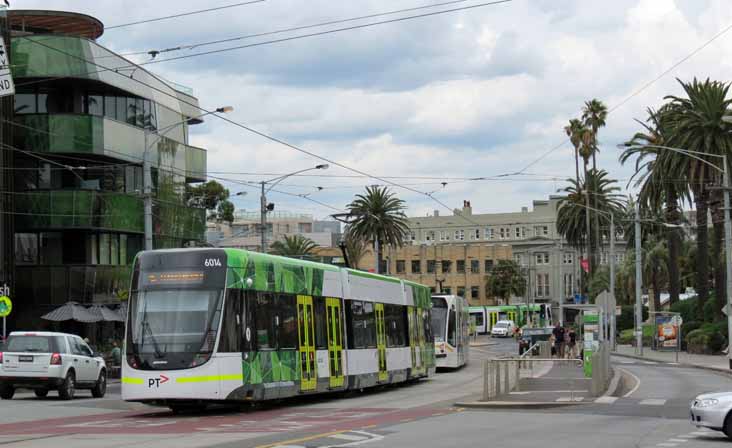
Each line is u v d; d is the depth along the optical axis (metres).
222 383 23.72
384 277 36.41
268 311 26.12
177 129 65.12
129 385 23.77
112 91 57.25
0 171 50.12
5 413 25.41
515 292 141.62
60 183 55.00
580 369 36.09
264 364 25.41
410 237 171.25
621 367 55.03
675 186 66.38
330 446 16.47
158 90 58.28
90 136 53.31
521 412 25.41
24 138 52.84
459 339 52.91
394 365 36.22
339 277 31.58
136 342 23.97
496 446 16.95
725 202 52.50
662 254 101.12
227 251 24.73
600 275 108.50
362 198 87.88
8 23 50.72
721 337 69.69
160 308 24.20
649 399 29.97
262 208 54.56
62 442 17.09
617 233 111.38
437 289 143.88
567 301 159.38
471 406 26.83
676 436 19.25
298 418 23.19
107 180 56.59
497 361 29.55
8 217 51.09
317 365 28.81
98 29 60.69
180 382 23.47
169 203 61.59
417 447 16.62
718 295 71.19
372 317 34.34
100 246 56.09
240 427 20.45
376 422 22.00
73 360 32.28
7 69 27.52
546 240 162.25
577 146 101.69
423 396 32.66
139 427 20.48
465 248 145.00
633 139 71.62
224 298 24.22
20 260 54.00
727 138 62.00
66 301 53.69
